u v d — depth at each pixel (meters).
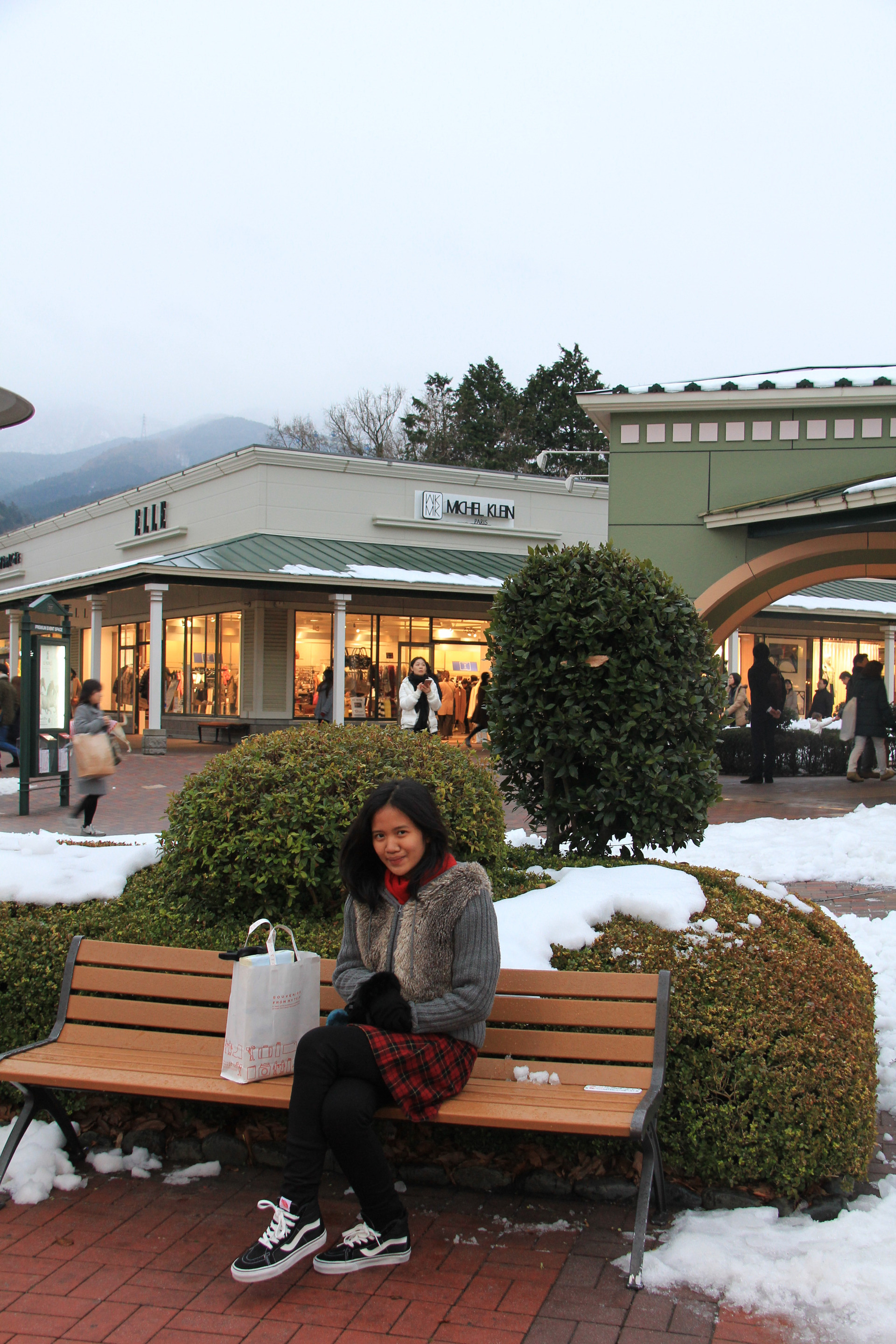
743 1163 3.48
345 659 25.31
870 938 6.50
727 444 13.20
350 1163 3.16
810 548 13.02
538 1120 3.15
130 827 11.66
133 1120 4.04
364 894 3.51
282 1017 3.53
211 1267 3.21
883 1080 4.53
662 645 5.23
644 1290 3.05
